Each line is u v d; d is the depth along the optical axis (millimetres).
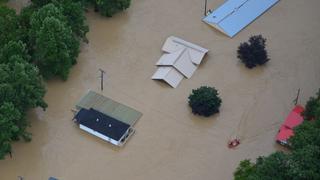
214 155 143500
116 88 157000
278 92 158625
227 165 141500
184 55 162875
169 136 146750
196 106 149750
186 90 157125
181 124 149500
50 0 163000
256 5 180500
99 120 146625
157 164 141250
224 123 150250
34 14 153500
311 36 174500
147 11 179500
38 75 147000
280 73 163500
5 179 138125
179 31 173875
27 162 141000
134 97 154875
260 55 163125
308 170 121375
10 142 138625
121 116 149625
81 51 166250
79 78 159250
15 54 147500
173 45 166625
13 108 134625
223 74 162000
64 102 153500
